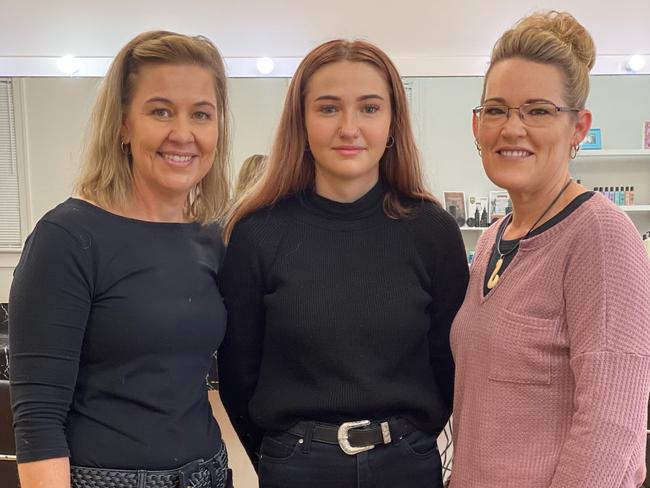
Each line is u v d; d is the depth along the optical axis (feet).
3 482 4.47
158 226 3.42
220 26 7.25
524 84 3.11
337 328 3.50
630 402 2.63
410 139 3.87
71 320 2.98
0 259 7.45
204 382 3.53
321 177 3.77
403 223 3.79
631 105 7.33
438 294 3.87
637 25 7.14
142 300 3.18
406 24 7.19
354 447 3.45
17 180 7.44
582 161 7.45
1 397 4.41
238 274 3.76
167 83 3.32
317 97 3.58
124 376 3.14
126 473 3.08
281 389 3.61
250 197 3.93
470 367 3.30
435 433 3.80
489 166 3.33
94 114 3.42
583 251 2.85
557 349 2.92
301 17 7.21
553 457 2.89
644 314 2.71
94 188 3.32
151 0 7.22
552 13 3.31
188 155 3.44
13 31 7.25
